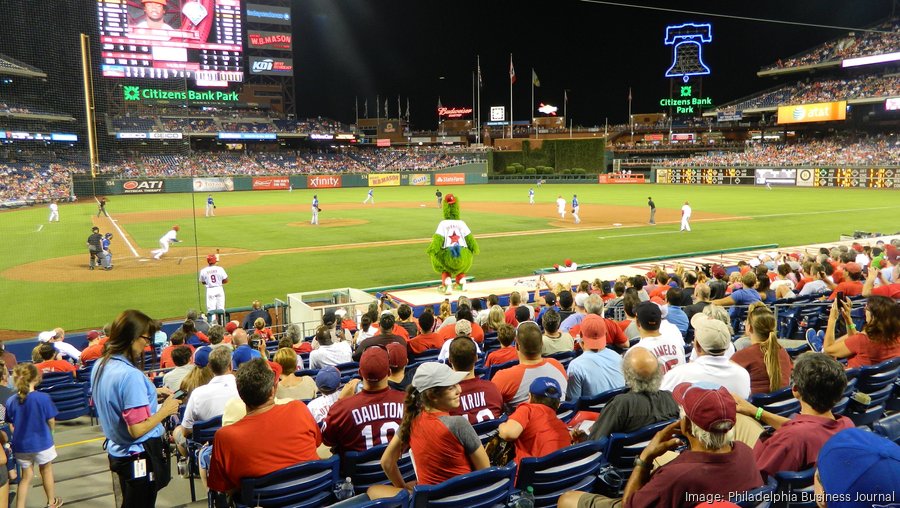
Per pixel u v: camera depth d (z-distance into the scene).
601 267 24.84
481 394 5.78
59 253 30.16
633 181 85.56
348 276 24.19
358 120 137.62
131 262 27.77
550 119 126.56
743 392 5.63
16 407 6.49
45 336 13.14
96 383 4.91
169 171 69.50
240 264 26.97
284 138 109.12
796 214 43.53
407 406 4.49
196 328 14.29
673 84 116.69
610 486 4.59
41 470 6.62
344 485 4.77
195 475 7.10
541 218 43.84
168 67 73.38
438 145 126.25
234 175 79.50
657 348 7.05
